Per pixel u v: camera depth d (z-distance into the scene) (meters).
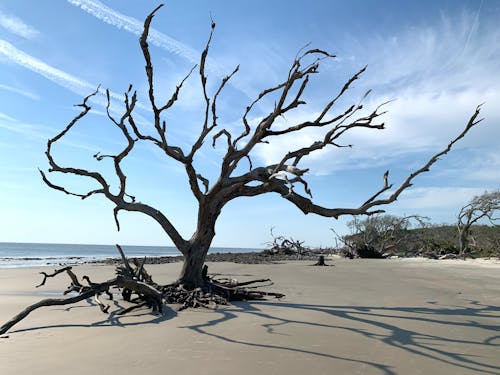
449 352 5.19
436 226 49.47
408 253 45.72
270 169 10.65
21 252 73.25
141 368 4.35
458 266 24.05
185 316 7.70
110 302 9.45
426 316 7.79
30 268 22.94
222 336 5.91
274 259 35.72
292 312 8.17
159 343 5.48
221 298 9.45
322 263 25.20
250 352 5.03
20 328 6.56
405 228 50.03
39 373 4.16
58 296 10.81
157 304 8.31
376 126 10.23
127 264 10.08
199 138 10.06
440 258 37.44
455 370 4.45
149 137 10.09
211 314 7.95
